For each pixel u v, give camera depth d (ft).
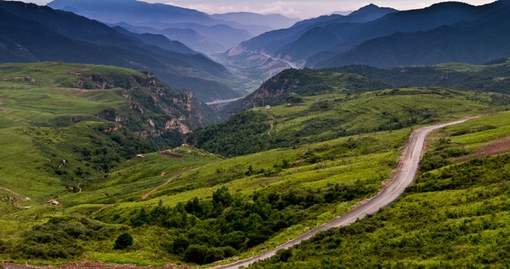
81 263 264.93
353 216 284.41
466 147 395.55
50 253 277.85
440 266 171.32
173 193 594.24
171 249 310.86
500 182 255.70
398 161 407.85
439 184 293.23
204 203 422.00
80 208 579.89
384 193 319.88
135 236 324.39
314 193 366.22
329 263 203.41
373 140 614.75
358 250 213.25
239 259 262.67
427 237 204.74
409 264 179.93
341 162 485.56
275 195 388.78
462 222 208.74
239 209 376.48
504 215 201.46
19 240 302.04
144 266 263.49
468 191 255.91
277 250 263.08
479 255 171.94
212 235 324.60
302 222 303.48
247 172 603.67
